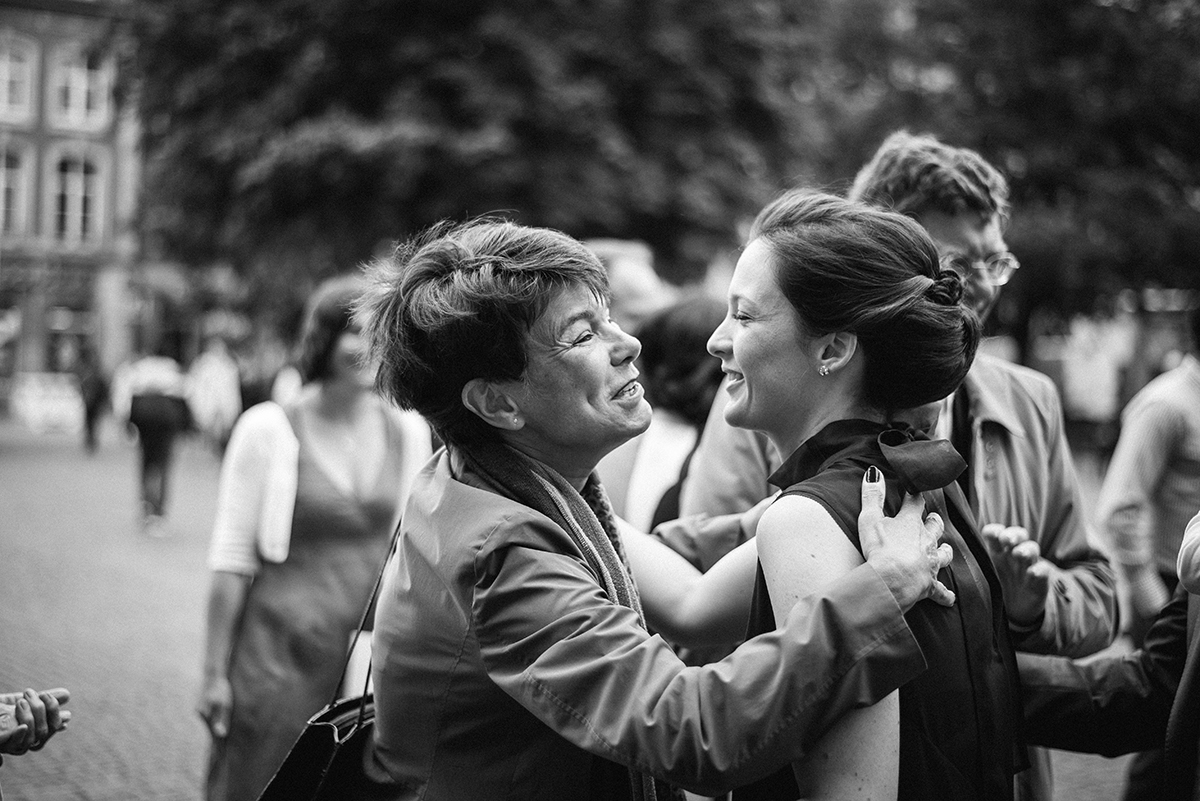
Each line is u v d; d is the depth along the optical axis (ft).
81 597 27.71
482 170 41.78
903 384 5.11
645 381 10.43
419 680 5.11
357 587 10.50
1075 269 58.70
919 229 5.29
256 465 10.43
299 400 10.90
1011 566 6.14
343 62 44.16
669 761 4.40
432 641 5.08
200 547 36.09
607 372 5.36
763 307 5.22
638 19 45.21
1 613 25.62
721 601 5.85
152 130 48.19
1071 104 57.93
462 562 4.96
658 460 10.09
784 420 5.32
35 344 120.57
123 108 49.06
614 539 5.82
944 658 4.65
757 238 5.40
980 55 59.11
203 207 48.29
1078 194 59.72
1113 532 11.57
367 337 5.74
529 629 4.77
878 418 5.25
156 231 51.72
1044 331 67.82
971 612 4.84
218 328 73.77
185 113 46.70
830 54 56.95
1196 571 5.54
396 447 11.02
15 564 31.78
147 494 39.52
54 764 16.21
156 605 27.09
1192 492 11.51
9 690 19.44
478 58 43.42
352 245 43.68
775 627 4.91
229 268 53.16
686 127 45.68
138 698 19.51
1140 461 11.55
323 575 10.46
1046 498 7.32
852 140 60.18
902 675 4.41
